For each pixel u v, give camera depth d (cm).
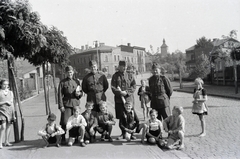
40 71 4284
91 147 583
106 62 7338
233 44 2303
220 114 980
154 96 680
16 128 664
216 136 658
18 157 529
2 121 610
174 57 4275
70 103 625
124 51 8438
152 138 601
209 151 540
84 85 672
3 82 623
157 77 681
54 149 574
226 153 523
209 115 971
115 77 677
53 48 1085
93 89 661
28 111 1405
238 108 1116
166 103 670
